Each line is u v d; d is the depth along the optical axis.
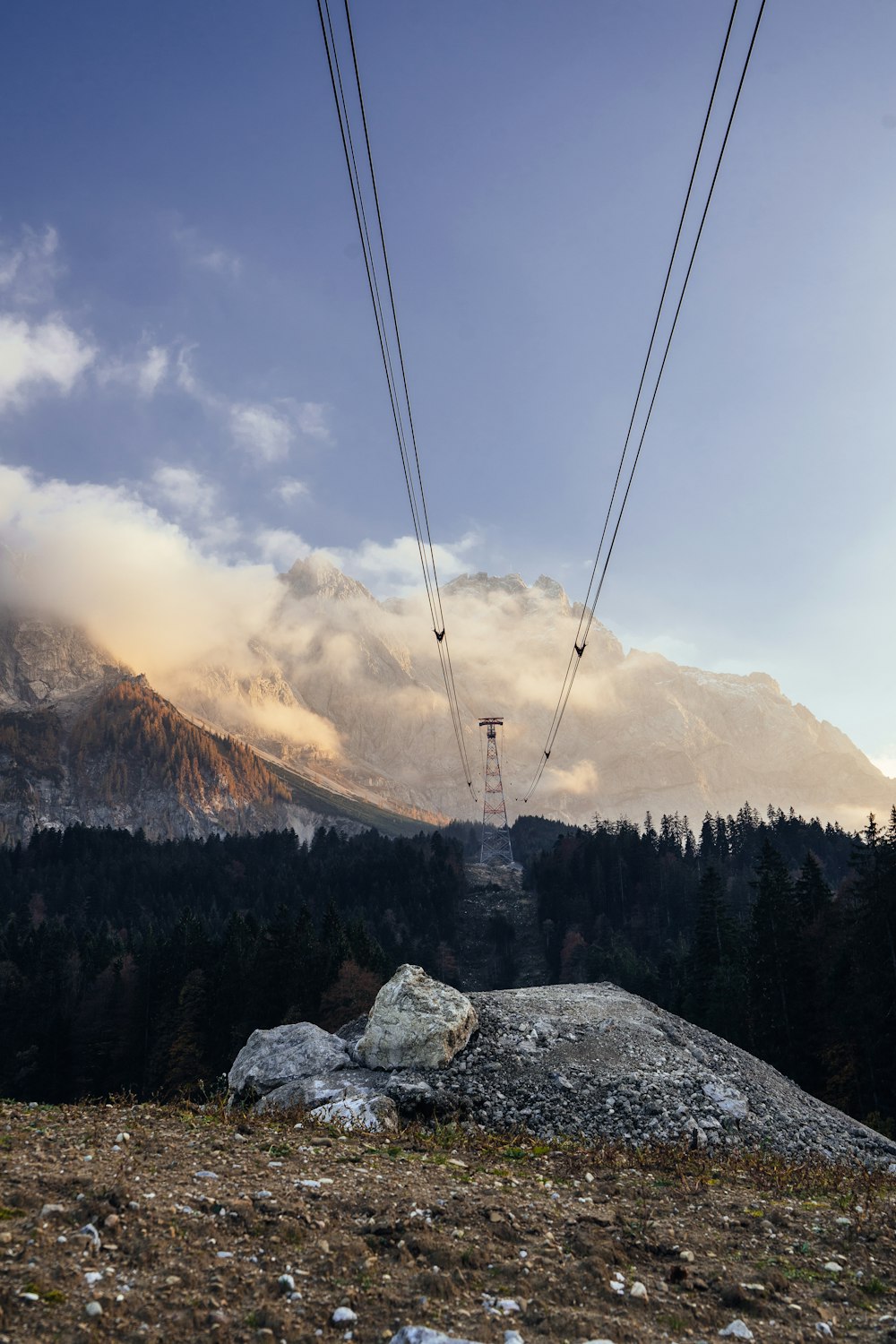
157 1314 7.14
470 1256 8.96
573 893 162.62
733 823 194.00
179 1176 10.75
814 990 53.25
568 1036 25.39
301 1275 8.23
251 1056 24.67
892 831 50.25
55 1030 82.06
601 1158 15.38
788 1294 8.67
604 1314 7.84
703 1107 22.09
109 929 157.25
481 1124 20.78
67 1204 9.23
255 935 95.25
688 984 82.88
